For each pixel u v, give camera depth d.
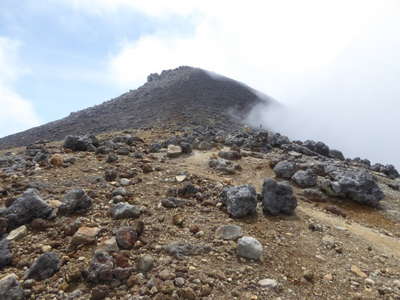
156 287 5.77
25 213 7.78
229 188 10.19
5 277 5.55
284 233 8.77
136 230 7.52
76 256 6.59
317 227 9.44
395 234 10.78
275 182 10.31
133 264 6.43
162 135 24.30
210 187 11.49
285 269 7.02
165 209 9.27
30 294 5.59
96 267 5.92
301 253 7.84
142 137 23.22
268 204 9.98
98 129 71.81
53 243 6.99
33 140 71.94
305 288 6.44
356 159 26.62
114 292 5.67
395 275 7.34
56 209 8.38
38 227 7.59
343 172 15.07
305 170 15.27
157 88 110.62
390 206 13.82
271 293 6.10
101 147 15.62
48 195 9.48
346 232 9.67
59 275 6.03
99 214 8.48
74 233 7.46
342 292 6.45
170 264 6.56
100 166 12.97
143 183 11.39
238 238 7.84
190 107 84.19
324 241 8.66
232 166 15.52
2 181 10.74
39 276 5.97
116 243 6.92
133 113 83.56
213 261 6.87
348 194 13.65
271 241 8.18
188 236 7.82
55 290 5.67
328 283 6.71
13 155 15.91
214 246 7.48
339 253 8.14
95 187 10.52
